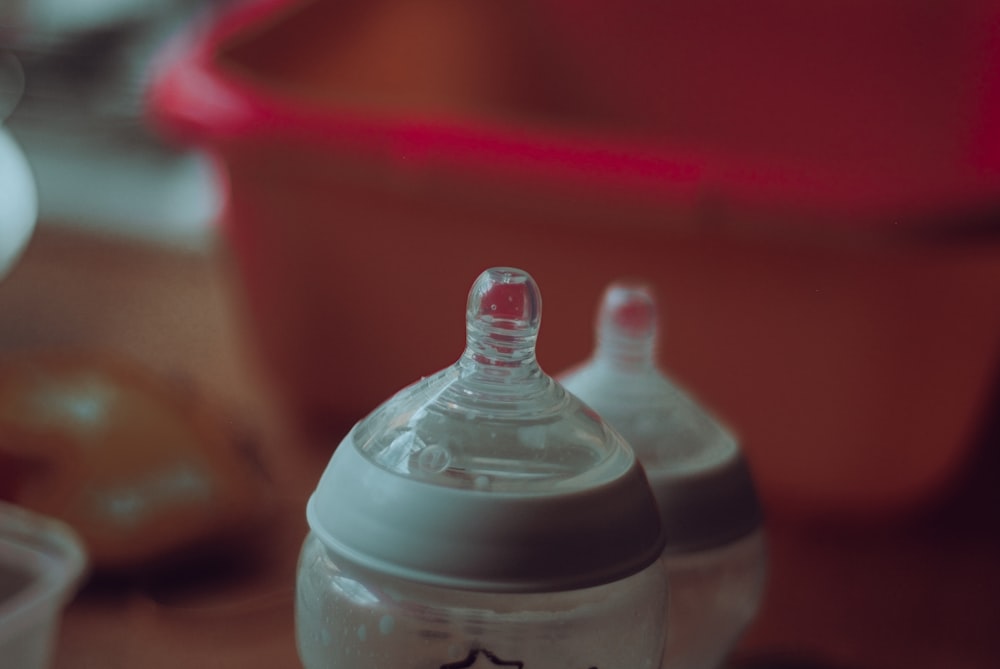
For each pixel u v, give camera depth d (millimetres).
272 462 988
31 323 1216
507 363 385
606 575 368
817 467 931
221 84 990
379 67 1149
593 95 1233
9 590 569
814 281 862
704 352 907
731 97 1208
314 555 391
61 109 1453
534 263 913
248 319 1047
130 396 826
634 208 860
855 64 1155
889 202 820
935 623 830
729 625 449
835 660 756
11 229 842
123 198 1465
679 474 434
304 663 396
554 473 373
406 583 369
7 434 772
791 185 843
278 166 938
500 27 1194
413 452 375
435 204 914
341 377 1016
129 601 759
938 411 902
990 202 820
